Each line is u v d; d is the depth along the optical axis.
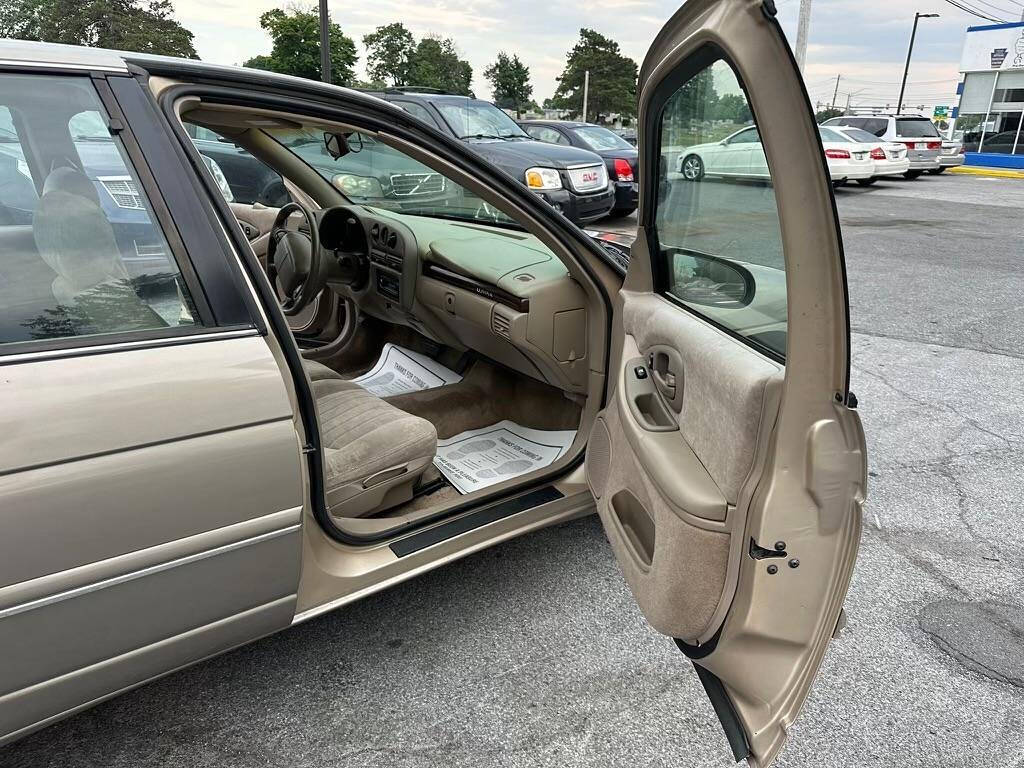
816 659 1.25
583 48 65.94
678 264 1.76
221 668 1.86
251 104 1.51
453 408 2.73
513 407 2.77
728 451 1.30
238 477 1.31
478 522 1.92
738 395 1.28
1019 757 1.66
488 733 1.68
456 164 1.82
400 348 3.19
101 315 1.25
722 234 1.47
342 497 1.86
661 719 1.73
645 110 1.65
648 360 1.76
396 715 1.72
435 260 2.51
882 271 7.09
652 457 1.49
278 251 2.43
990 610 2.18
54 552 1.14
